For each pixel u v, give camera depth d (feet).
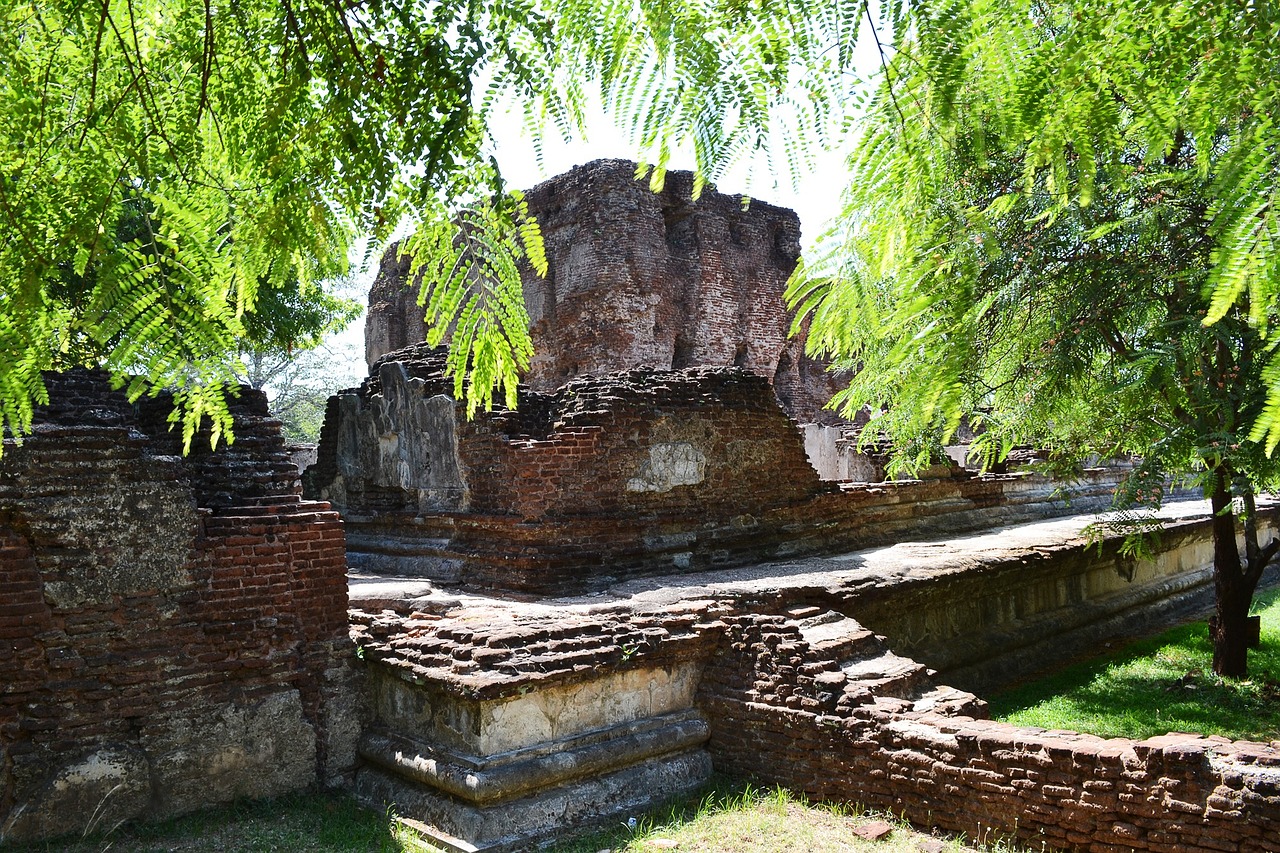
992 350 25.53
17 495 19.36
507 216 9.37
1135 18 8.01
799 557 38.60
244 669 21.94
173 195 9.03
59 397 24.90
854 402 28.17
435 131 8.79
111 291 7.96
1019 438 29.12
